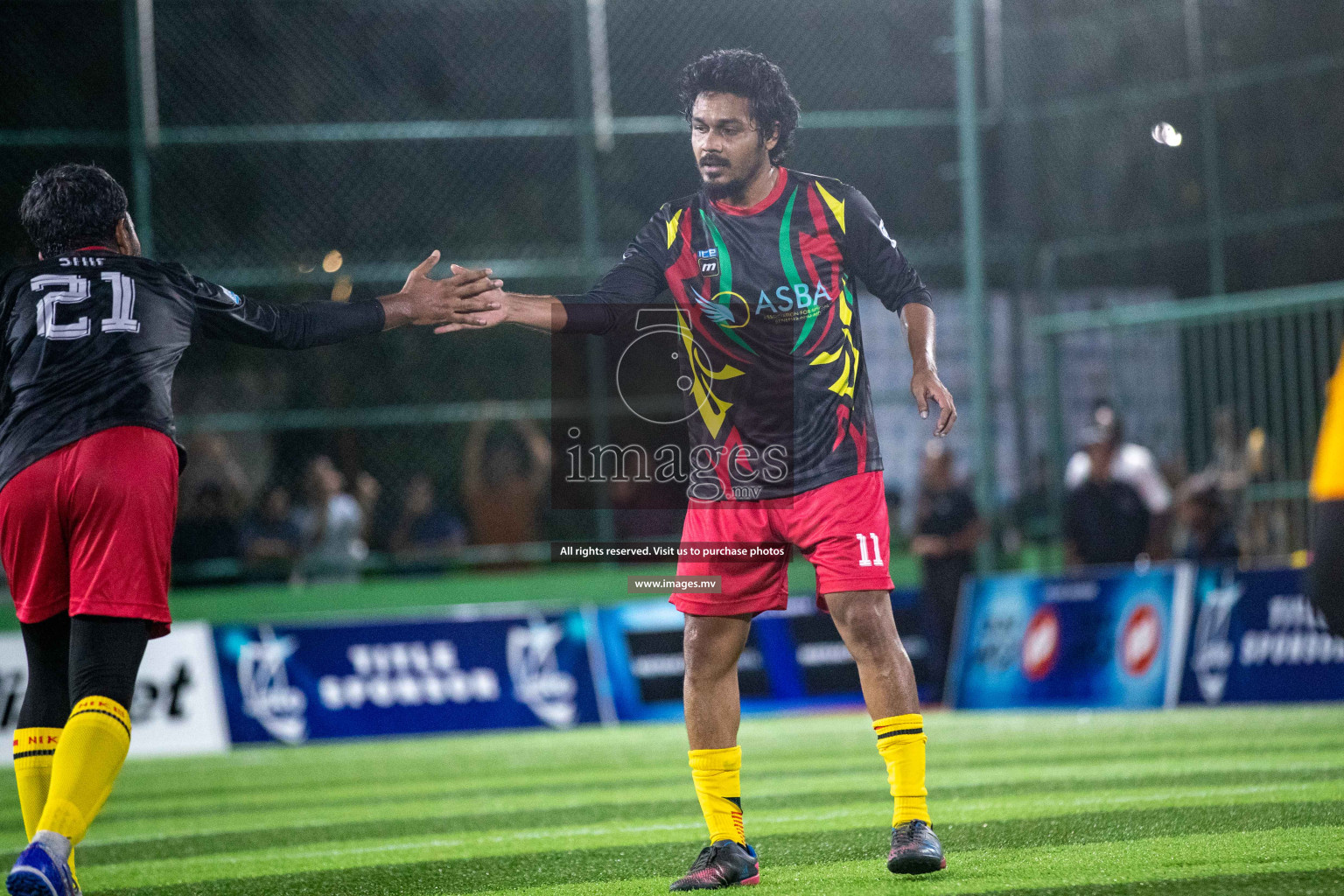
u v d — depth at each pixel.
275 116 36.72
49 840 9.03
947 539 32.69
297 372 36.31
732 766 11.02
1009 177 35.66
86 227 10.62
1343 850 11.23
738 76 10.71
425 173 34.56
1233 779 16.83
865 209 10.95
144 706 29.25
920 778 10.68
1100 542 31.66
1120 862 11.09
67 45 35.28
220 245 33.31
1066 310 35.72
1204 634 28.62
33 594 10.08
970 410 34.78
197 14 35.19
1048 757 20.83
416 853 14.19
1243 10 37.91
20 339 10.16
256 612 32.03
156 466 9.98
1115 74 39.09
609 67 36.88
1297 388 30.48
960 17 33.81
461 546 33.78
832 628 33.34
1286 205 37.34
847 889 10.36
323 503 32.69
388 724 30.64
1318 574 9.55
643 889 11.17
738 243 10.80
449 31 39.19
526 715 31.42
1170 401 32.28
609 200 37.66
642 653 32.59
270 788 22.08
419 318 11.20
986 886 10.21
